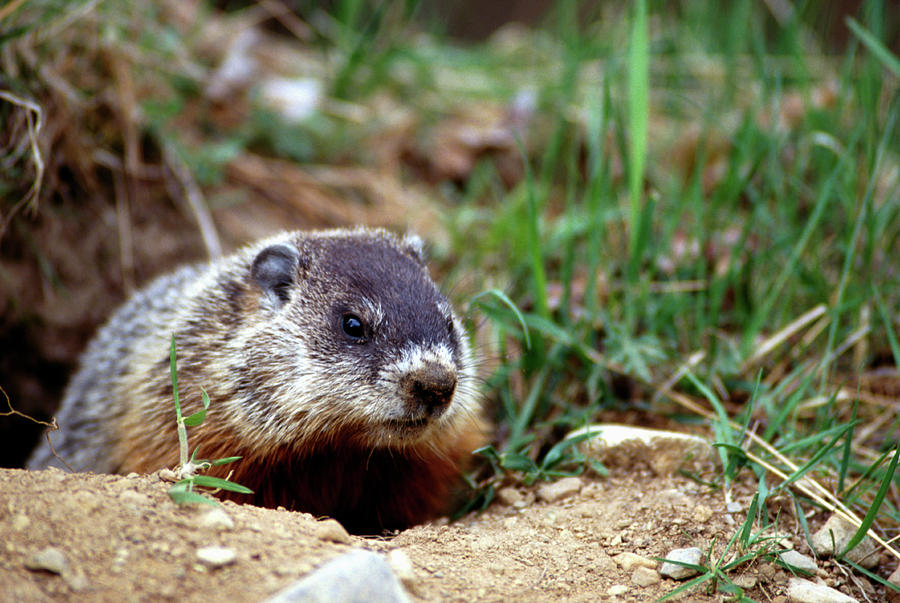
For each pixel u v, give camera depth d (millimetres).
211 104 12453
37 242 10273
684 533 6012
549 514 6570
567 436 7801
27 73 9312
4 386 10898
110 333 9305
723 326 9547
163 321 8227
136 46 11070
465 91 14359
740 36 12258
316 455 7379
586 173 13148
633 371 8453
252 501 7344
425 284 7578
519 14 22859
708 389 7871
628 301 8891
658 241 10195
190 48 12500
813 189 10438
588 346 8852
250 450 7141
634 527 6156
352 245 7812
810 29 13383
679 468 7027
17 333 10570
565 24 14172
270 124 12680
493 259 10734
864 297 8367
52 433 9500
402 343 6914
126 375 8242
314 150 12875
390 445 7074
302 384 6977
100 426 8414
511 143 13383
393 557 4762
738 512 6270
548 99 13469
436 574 5062
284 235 8500
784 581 5461
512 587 5109
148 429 7363
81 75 10234
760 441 6688
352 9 13898
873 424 7684
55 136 9812
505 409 8961
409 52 13805
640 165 8641
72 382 9750
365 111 13383
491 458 7789
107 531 4523
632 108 8586
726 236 10344
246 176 12078
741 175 10625
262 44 15039
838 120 10438
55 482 4949
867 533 5738
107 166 10797
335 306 7172
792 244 9312
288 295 7422
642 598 5168
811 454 7070
